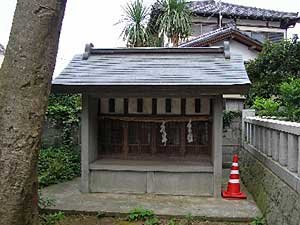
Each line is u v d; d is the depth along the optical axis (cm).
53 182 681
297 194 349
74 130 884
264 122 550
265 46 1110
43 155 763
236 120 864
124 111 652
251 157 674
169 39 1244
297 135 361
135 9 1201
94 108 641
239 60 634
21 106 235
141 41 1188
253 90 1034
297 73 1034
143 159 656
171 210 514
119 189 615
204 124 653
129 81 558
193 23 1706
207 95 585
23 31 236
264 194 506
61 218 496
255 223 469
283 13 1806
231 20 1730
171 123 657
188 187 604
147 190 611
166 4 1239
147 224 471
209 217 488
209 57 652
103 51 679
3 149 233
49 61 245
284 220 382
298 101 701
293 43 1040
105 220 493
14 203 234
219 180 588
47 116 883
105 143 669
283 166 428
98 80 569
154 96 603
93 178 619
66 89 570
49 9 239
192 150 657
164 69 604
